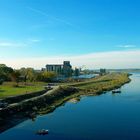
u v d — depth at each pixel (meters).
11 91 172.00
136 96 188.00
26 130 94.62
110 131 92.44
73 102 162.12
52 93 176.75
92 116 117.56
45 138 84.81
